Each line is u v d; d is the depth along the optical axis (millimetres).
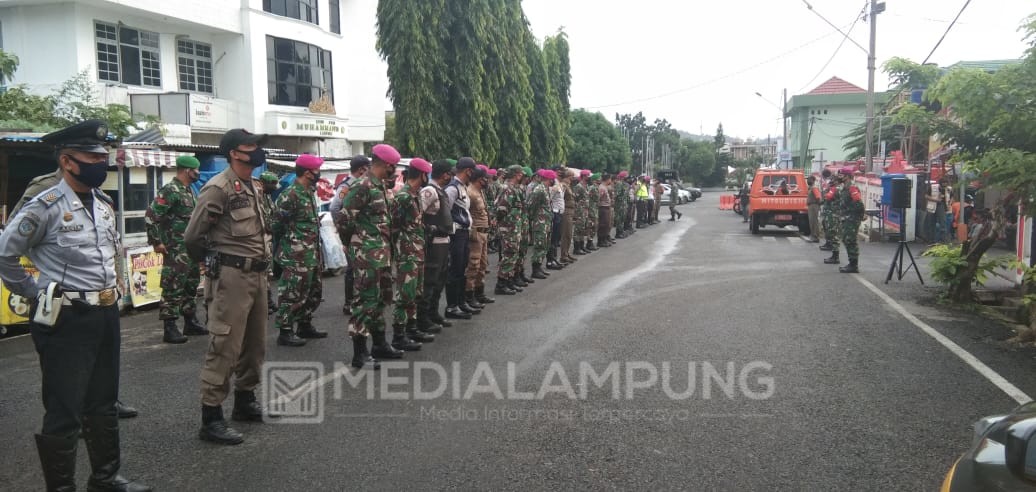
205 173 12359
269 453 4520
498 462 4348
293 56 24297
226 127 21953
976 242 9680
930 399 5555
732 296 10289
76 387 3703
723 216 33531
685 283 11586
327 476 4156
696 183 97750
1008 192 9211
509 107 21922
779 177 21562
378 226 6422
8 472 4270
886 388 5836
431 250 7668
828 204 14406
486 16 20188
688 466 4277
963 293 9836
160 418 5176
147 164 9594
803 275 12562
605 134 57438
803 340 7520
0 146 9156
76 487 4008
